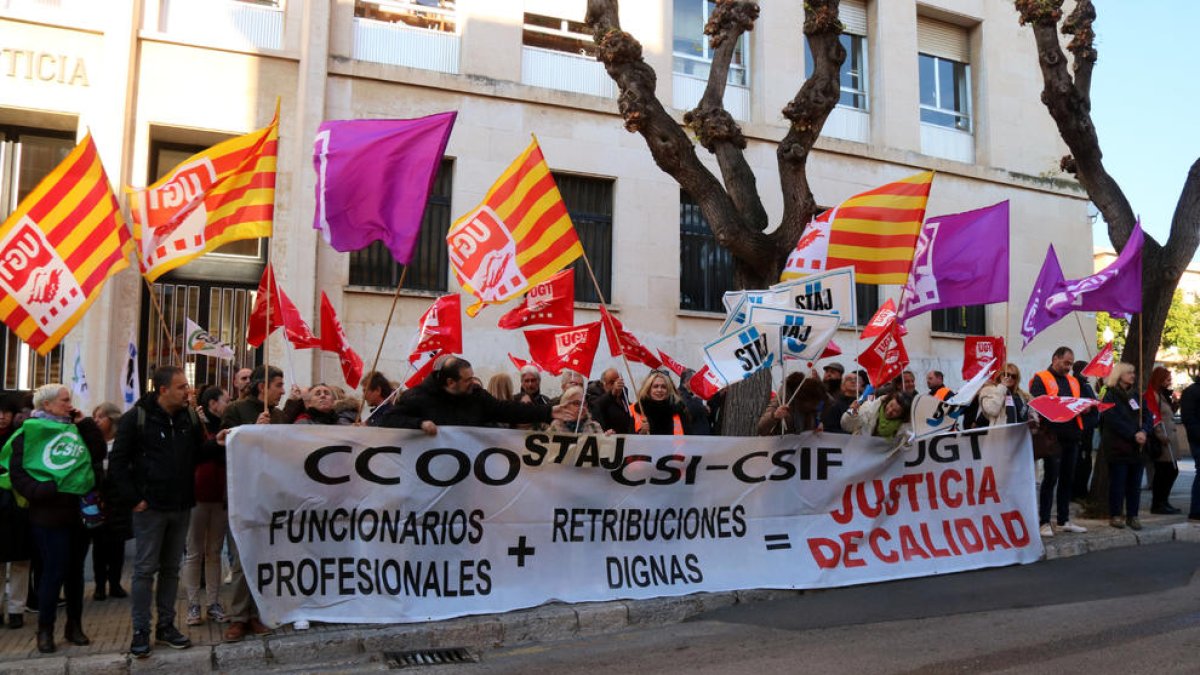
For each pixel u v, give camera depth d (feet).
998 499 26.55
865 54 54.39
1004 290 29.45
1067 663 16.60
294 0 41.04
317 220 21.97
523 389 28.35
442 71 43.16
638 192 45.93
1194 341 122.42
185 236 21.08
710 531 23.09
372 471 20.02
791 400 23.71
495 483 21.11
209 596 20.79
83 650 18.29
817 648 18.21
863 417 26.45
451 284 42.32
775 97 49.96
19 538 19.95
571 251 23.81
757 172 48.98
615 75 31.01
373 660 18.31
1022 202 56.95
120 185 37.19
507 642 19.69
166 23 39.50
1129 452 30.48
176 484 18.16
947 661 16.99
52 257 19.44
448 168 42.93
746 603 22.39
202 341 25.86
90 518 18.98
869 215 26.76
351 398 25.25
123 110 37.37
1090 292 29.37
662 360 32.01
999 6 57.72
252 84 39.93
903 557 24.86
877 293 52.54
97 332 36.47
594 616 20.49
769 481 23.88
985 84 56.80
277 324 22.67
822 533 24.17
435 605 20.10
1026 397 34.17
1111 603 21.52
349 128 22.30
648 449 22.67
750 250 29.96
